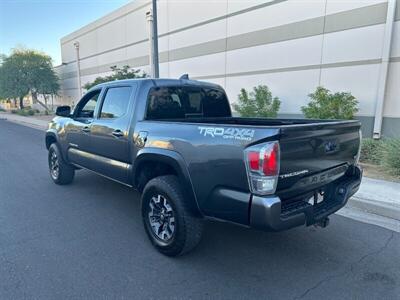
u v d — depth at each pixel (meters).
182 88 4.04
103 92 4.34
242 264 3.05
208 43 14.17
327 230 3.86
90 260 3.09
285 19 10.87
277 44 11.25
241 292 2.60
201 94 4.32
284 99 11.30
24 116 30.52
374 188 5.29
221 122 4.36
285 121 4.01
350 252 3.30
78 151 4.91
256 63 12.11
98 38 24.78
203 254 3.24
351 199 4.74
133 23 19.94
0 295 2.53
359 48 9.01
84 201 4.91
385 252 3.30
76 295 2.54
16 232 3.74
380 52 8.55
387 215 4.37
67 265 2.99
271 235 3.71
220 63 13.72
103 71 24.88
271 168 2.28
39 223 4.02
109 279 2.77
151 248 3.36
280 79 11.34
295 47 10.68
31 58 32.59
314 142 2.66
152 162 3.39
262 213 2.32
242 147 2.40
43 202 4.85
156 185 3.15
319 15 9.86
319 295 2.56
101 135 4.18
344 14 9.23
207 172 2.67
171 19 16.16
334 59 9.65
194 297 2.53
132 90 3.79
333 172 3.04
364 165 7.11
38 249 3.31
